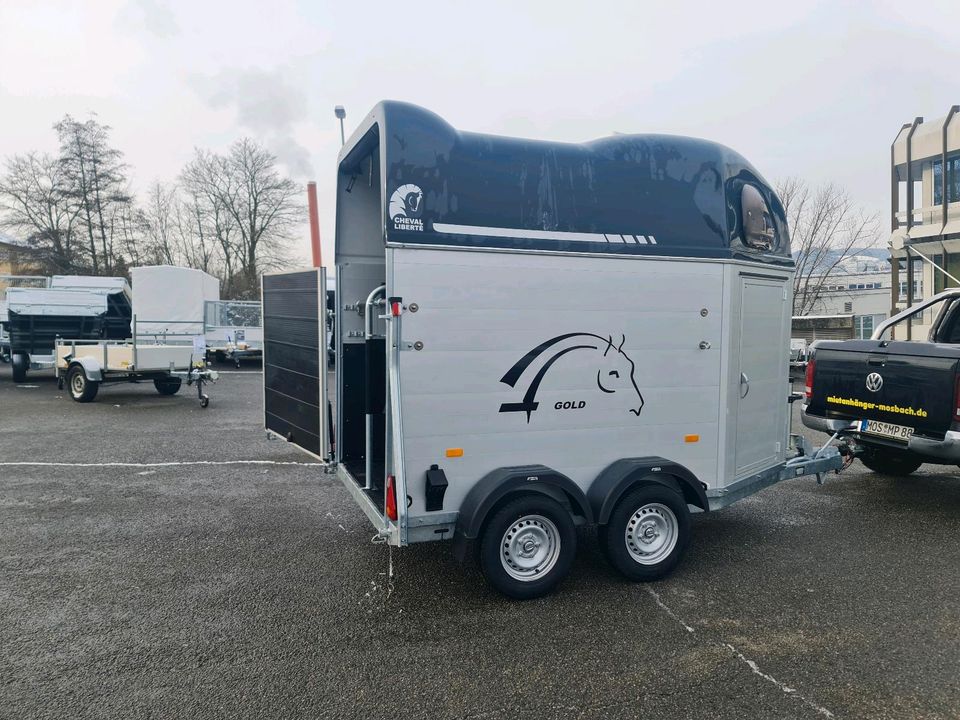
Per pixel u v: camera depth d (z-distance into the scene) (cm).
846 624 362
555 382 394
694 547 484
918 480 694
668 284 418
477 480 380
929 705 285
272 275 530
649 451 422
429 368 364
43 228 3794
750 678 306
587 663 319
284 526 530
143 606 381
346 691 294
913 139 2025
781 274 488
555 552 391
